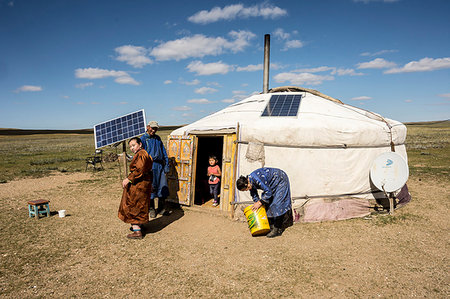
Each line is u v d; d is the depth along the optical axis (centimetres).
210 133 680
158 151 636
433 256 450
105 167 1514
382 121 722
